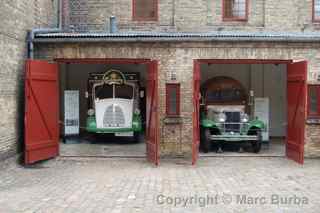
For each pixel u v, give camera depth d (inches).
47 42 650.8
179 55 666.8
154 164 619.2
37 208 378.0
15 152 584.4
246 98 820.6
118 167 594.9
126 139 878.4
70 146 796.6
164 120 671.8
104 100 842.8
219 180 509.0
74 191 444.5
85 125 950.4
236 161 649.6
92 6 794.2
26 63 585.6
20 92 601.3
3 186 466.9
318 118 673.6
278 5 788.0
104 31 793.6
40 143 607.8
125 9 792.3
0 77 534.3
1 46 535.5
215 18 788.0
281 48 668.7
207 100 804.6
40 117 607.8
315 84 671.8
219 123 728.3
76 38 649.6
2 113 540.7
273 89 955.3
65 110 853.8
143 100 911.0
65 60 659.4
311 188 468.8
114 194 432.5
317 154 674.2
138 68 946.7
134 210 373.7
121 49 663.1
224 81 818.2
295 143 648.4
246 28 789.9
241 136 716.0
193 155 616.7
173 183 489.1
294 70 652.7
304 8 789.2
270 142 876.0
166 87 669.9
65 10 780.0
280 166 609.0
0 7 528.7
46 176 525.3
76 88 956.6
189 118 673.6
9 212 366.0
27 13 622.8
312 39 661.3
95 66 957.8
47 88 623.2
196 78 631.2
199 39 658.8
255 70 952.9
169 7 786.8
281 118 953.5
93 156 682.2
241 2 791.7
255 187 472.1
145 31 786.8
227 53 666.2
